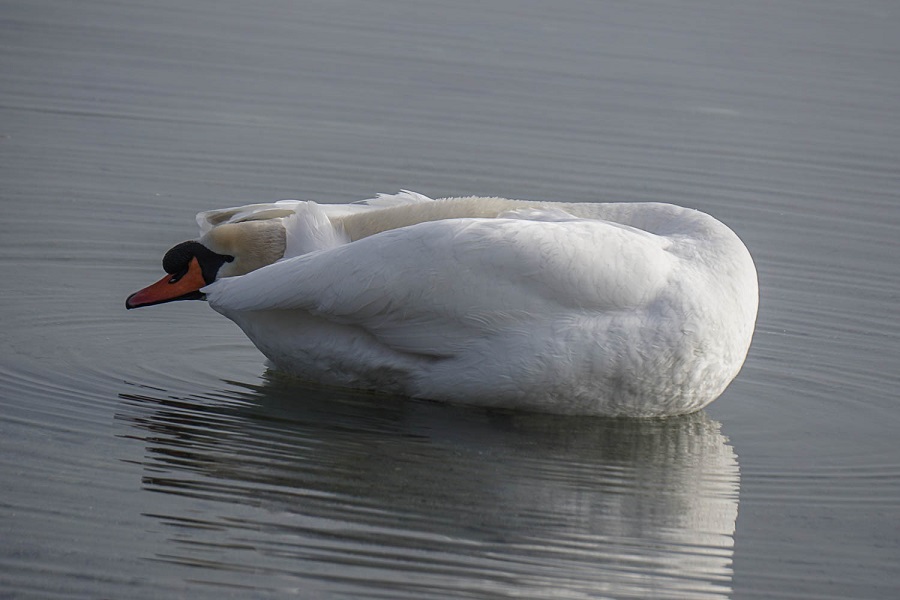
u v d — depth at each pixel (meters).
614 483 11.54
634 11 28.98
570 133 22.06
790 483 11.83
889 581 10.15
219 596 9.11
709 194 20.06
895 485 11.89
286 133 21.36
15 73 22.92
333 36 26.09
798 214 19.62
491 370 12.26
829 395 14.02
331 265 12.30
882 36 28.39
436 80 23.98
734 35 27.75
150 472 10.91
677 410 12.84
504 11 28.39
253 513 10.34
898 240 18.95
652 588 9.76
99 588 9.11
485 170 20.34
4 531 9.73
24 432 11.52
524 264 12.18
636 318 12.23
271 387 13.12
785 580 10.07
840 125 23.27
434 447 11.92
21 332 14.03
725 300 12.60
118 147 20.31
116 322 14.66
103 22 26.03
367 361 12.64
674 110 23.41
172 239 17.31
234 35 25.84
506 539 10.29
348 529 10.20
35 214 17.59
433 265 12.20
